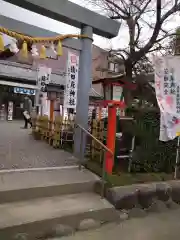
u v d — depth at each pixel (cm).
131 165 646
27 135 1077
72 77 665
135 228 441
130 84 646
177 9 761
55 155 710
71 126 847
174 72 599
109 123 586
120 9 841
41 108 1097
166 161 702
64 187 501
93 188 536
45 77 1074
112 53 1056
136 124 649
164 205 551
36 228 384
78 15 646
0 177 498
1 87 1873
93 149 697
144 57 923
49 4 596
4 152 700
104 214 458
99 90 1764
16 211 410
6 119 1933
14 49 556
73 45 655
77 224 423
